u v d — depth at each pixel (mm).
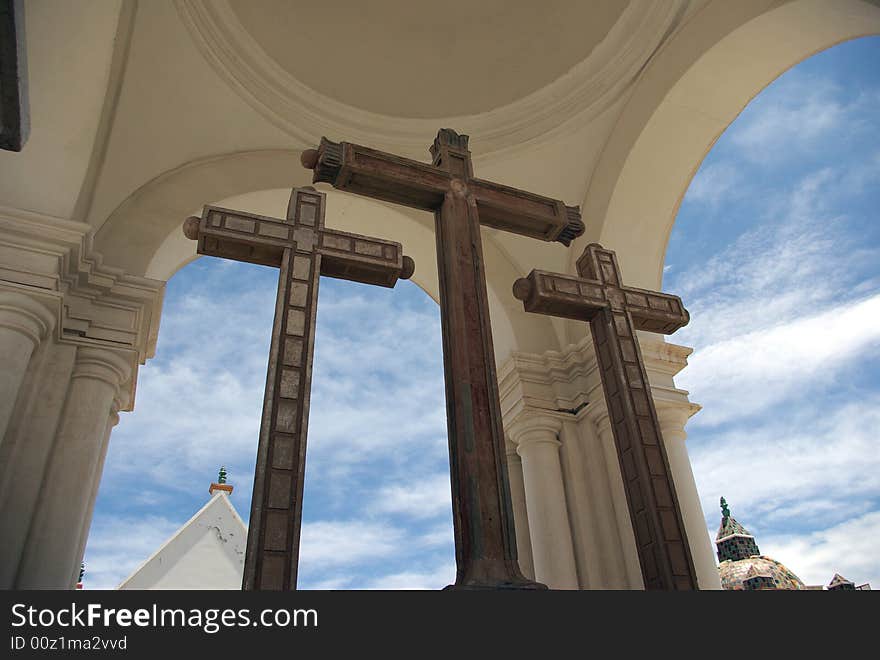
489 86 8203
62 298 5176
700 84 6926
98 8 4859
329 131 7777
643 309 4051
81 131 5371
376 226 7844
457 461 3104
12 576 4535
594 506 6688
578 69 7852
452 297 3527
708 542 6188
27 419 5016
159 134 6688
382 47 8094
